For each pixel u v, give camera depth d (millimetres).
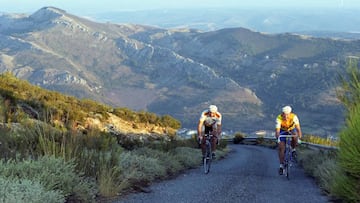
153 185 9641
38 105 19609
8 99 18141
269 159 23516
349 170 6750
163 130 30172
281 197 8648
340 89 7344
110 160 8750
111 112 27484
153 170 10875
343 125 7250
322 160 13617
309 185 10984
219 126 13250
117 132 23016
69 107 21516
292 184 11102
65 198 6543
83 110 24078
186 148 18438
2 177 5742
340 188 7699
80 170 7746
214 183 10430
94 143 10109
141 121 29219
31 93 22016
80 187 6926
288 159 12516
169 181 10641
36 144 8289
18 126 13219
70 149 7988
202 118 13125
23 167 6445
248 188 9734
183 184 10078
